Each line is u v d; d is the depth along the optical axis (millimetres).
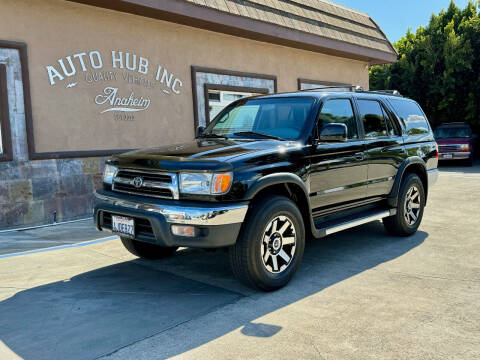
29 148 7086
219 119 5336
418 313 3402
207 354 2803
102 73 8055
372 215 5125
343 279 4227
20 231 6602
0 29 6859
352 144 4887
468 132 17859
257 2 10031
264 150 3941
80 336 3057
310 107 4617
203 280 4250
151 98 8867
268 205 3770
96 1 7527
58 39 7473
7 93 6871
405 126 5961
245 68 10836
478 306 3525
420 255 5012
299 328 3164
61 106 7531
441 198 9055
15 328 3189
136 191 3986
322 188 4465
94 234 6293
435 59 19766
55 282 4184
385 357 2748
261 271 3736
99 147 8047
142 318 3354
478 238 5746
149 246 4824
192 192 3604
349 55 13492
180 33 9320
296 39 10969
